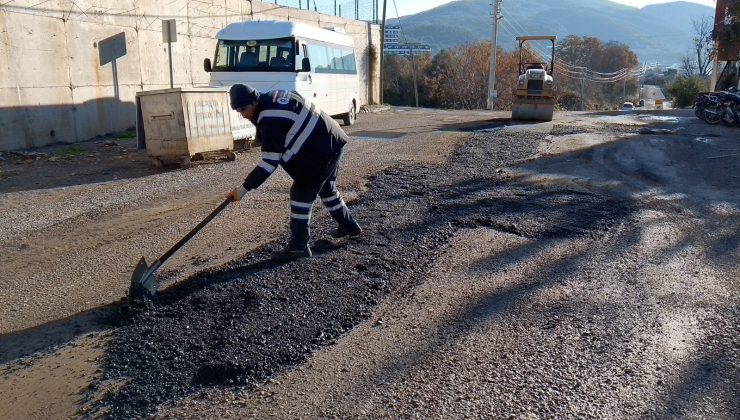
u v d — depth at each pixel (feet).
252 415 10.62
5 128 40.68
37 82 42.91
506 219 22.50
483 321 14.02
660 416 10.43
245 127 40.24
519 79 66.69
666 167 34.83
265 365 12.14
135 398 11.16
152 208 25.26
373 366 12.15
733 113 56.54
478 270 17.26
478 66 184.44
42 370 12.30
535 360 12.27
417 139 47.88
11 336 13.79
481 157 37.83
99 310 14.98
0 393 11.55
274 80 43.62
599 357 12.39
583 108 210.18
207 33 63.62
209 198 26.91
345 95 58.95
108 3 49.32
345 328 13.74
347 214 19.45
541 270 17.29
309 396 11.16
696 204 25.86
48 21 43.50
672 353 12.55
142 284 15.08
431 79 186.80
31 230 22.21
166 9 56.70
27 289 16.52
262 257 18.02
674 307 14.82
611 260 18.22
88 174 33.32
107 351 12.85
